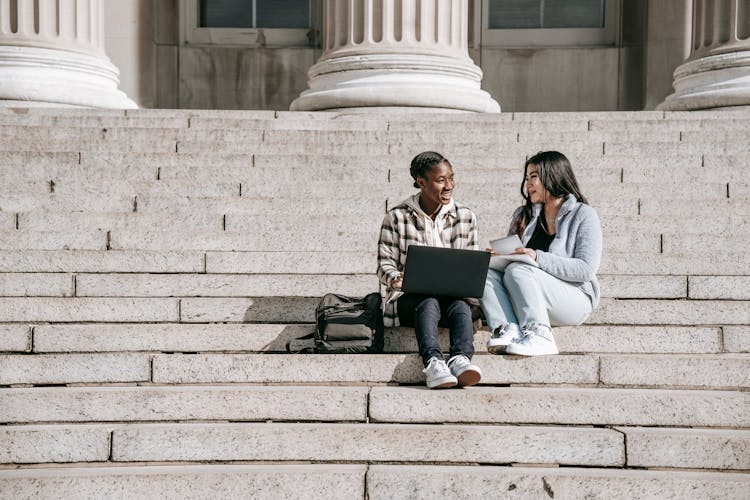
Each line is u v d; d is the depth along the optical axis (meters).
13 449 4.75
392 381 5.33
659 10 14.05
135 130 8.60
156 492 4.43
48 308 5.97
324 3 11.28
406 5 10.74
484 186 7.50
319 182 7.66
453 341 5.23
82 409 5.04
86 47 10.98
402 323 5.57
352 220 7.08
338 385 5.35
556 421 4.97
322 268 6.52
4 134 8.52
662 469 4.67
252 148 8.41
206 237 6.81
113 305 6.01
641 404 4.97
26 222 7.01
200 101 14.84
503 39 14.90
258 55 14.88
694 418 4.95
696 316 5.90
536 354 5.26
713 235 6.73
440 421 4.98
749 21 10.24
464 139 8.67
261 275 6.35
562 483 4.43
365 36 10.75
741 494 4.39
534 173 5.77
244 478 4.45
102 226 7.06
